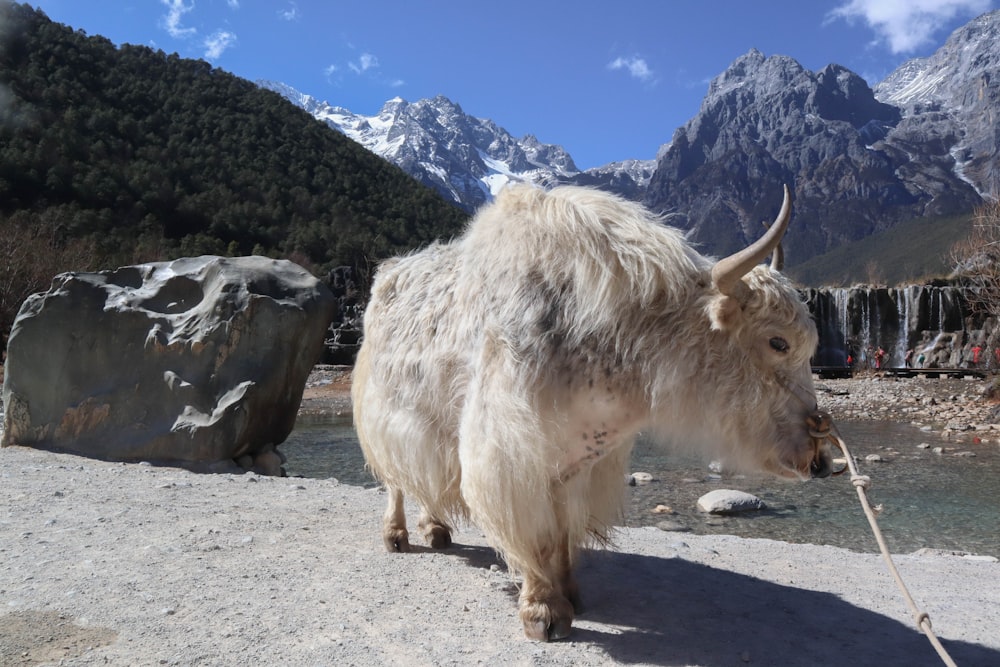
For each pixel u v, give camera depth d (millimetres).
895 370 36406
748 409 3371
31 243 36250
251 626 3514
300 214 87125
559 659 3293
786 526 8977
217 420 8602
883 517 9523
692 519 9242
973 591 4965
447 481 4102
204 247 67375
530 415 3322
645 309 3406
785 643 3621
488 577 4422
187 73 107000
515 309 3436
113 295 9094
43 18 95688
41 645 3221
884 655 3527
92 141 78188
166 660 3117
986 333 36250
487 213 3873
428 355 3977
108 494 6383
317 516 5977
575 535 3865
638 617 3930
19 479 6887
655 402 3387
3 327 31766
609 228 3475
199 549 4777
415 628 3582
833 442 3457
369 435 4473
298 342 9266
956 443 17016
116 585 4000
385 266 4777
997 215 33000
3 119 72375
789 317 3332
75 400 8812
